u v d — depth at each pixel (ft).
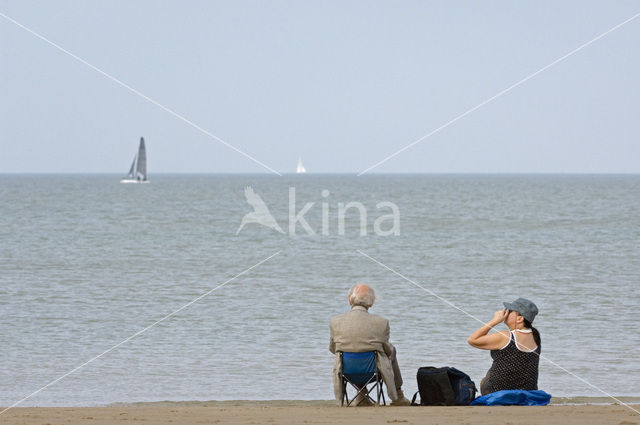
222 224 385.70
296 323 124.88
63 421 57.88
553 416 57.93
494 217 427.33
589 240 283.59
